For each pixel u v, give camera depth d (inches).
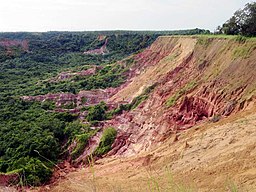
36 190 1369.3
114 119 2358.5
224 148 1148.5
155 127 1856.5
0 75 4264.3
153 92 2399.1
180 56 2682.1
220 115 1514.5
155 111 2025.1
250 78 1542.8
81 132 2283.5
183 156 1275.8
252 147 1023.0
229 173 952.3
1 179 1421.0
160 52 3331.7
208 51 2148.1
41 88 3612.2
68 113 2662.4
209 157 1140.5
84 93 3179.1
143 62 3469.5
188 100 1815.9
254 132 1135.6
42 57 5629.9
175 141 1529.3
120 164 1563.7
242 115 1358.3
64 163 1971.0
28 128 2313.0
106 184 1199.6
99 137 2122.3
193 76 2097.7
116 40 6181.1
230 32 2363.4
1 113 2711.6
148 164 1385.3
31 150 1889.8
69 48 6387.8
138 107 2317.9
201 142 1304.1
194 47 2413.9
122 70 3629.4
